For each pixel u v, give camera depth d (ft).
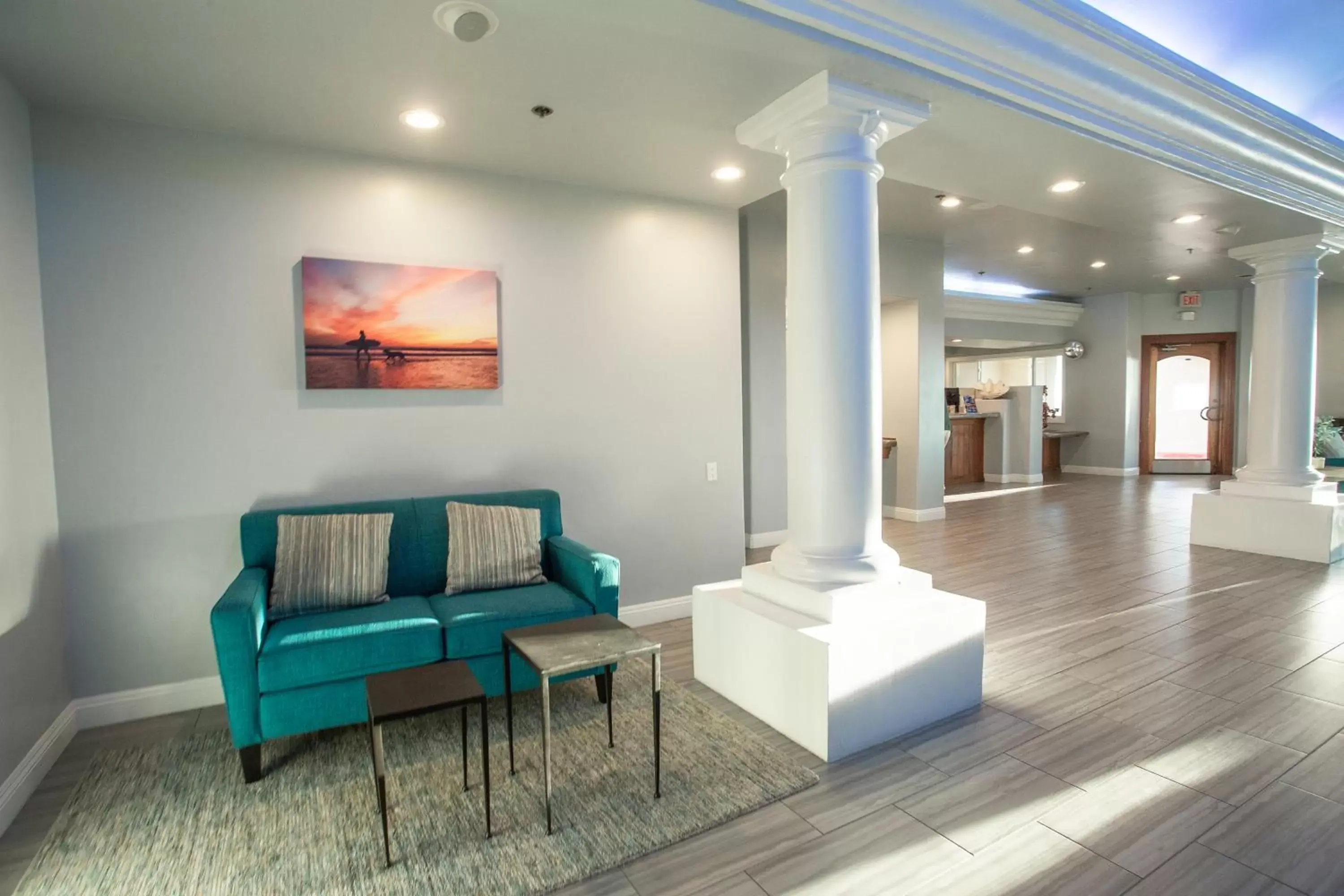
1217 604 13.62
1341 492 19.61
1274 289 17.34
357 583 9.20
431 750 8.36
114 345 9.16
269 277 9.93
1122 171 11.10
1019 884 5.92
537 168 11.21
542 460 12.00
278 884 6.08
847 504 8.86
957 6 7.43
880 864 6.21
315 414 10.30
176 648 9.63
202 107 8.76
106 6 6.48
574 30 6.94
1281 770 7.64
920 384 22.50
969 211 18.24
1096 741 8.32
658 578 13.20
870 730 8.23
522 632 7.66
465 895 5.90
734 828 6.78
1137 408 34.63
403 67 7.75
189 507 9.62
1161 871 6.04
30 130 8.58
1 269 7.72
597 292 12.34
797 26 7.03
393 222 10.66
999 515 23.97
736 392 13.88
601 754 8.18
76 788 7.68
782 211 18.42
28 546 8.03
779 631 8.54
